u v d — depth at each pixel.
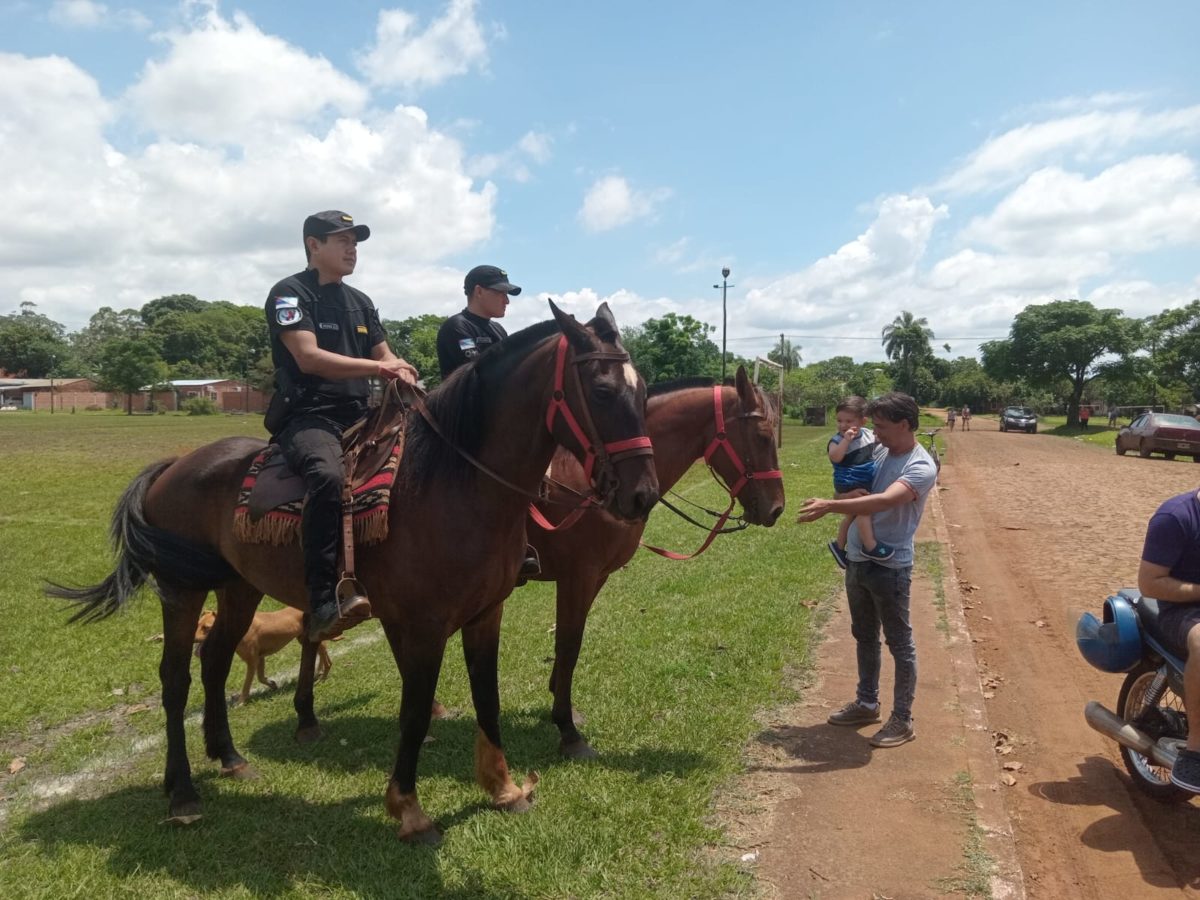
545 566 4.59
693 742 4.58
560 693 4.54
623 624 6.89
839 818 3.78
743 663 5.85
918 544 10.51
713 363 52.62
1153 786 4.08
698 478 18.44
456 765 4.41
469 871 3.34
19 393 81.25
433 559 3.44
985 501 15.65
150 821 3.79
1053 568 9.64
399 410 3.78
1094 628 4.30
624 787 4.03
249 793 4.07
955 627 6.77
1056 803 4.15
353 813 3.87
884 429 4.54
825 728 4.84
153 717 5.10
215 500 4.06
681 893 3.18
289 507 3.67
